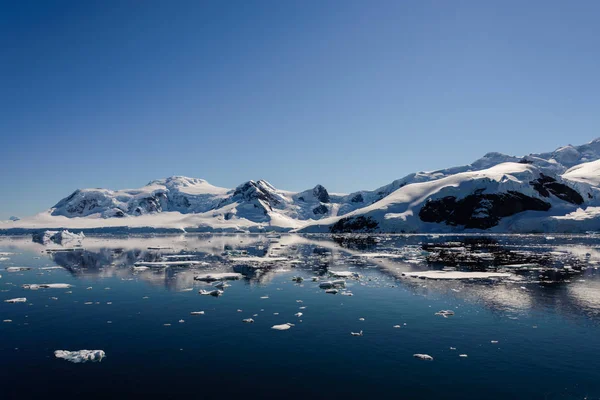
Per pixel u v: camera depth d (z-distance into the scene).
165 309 23.72
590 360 15.24
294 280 34.03
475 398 12.34
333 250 70.44
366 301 25.48
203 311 23.14
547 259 49.44
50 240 125.38
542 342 17.31
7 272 40.72
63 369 14.73
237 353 16.30
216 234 190.25
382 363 15.14
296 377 13.95
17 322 20.94
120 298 26.95
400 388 13.05
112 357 15.92
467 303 24.64
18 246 91.69
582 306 23.69
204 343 17.55
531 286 30.14
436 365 14.90
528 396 12.45
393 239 111.38
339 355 15.99
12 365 15.14
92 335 18.75
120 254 64.69
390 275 36.56
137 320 21.30
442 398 12.35
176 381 13.68
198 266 45.31
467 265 43.69
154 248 80.38
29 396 12.59
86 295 28.05
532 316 21.50
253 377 13.94
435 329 19.30
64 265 47.44
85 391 12.91
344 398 12.36
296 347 16.98
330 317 21.66
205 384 13.41
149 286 31.64
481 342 17.38
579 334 18.34
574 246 73.25
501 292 27.95
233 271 40.66
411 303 24.81
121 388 13.12
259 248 78.25
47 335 18.78
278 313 22.59
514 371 14.32
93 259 55.56
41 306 24.62
